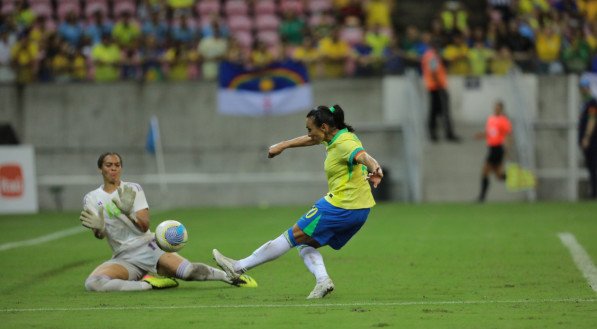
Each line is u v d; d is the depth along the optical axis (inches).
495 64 3708.2
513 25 3794.3
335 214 1374.3
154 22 3809.1
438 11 4249.5
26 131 3646.7
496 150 3398.1
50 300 1437.0
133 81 3641.7
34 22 3890.3
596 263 1812.3
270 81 3609.7
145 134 3644.2
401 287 1539.1
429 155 3627.0
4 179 3341.5
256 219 2942.9
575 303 1338.6
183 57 3651.6
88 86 3646.7
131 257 1529.3
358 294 1462.8
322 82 3641.7
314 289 1409.9
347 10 4045.3
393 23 4234.7
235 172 3646.7
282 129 3636.8
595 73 3700.8
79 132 3644.2
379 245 2180.1
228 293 1478.8
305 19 4072.3
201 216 3085.6
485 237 2315.5
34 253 2118.6
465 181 3614.7
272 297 1432.1
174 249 1491.1
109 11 4124.0
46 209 3634.4
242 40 4045.3
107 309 1333.7
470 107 3705.7
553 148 3683.6
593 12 4084.6
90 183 3639.3
